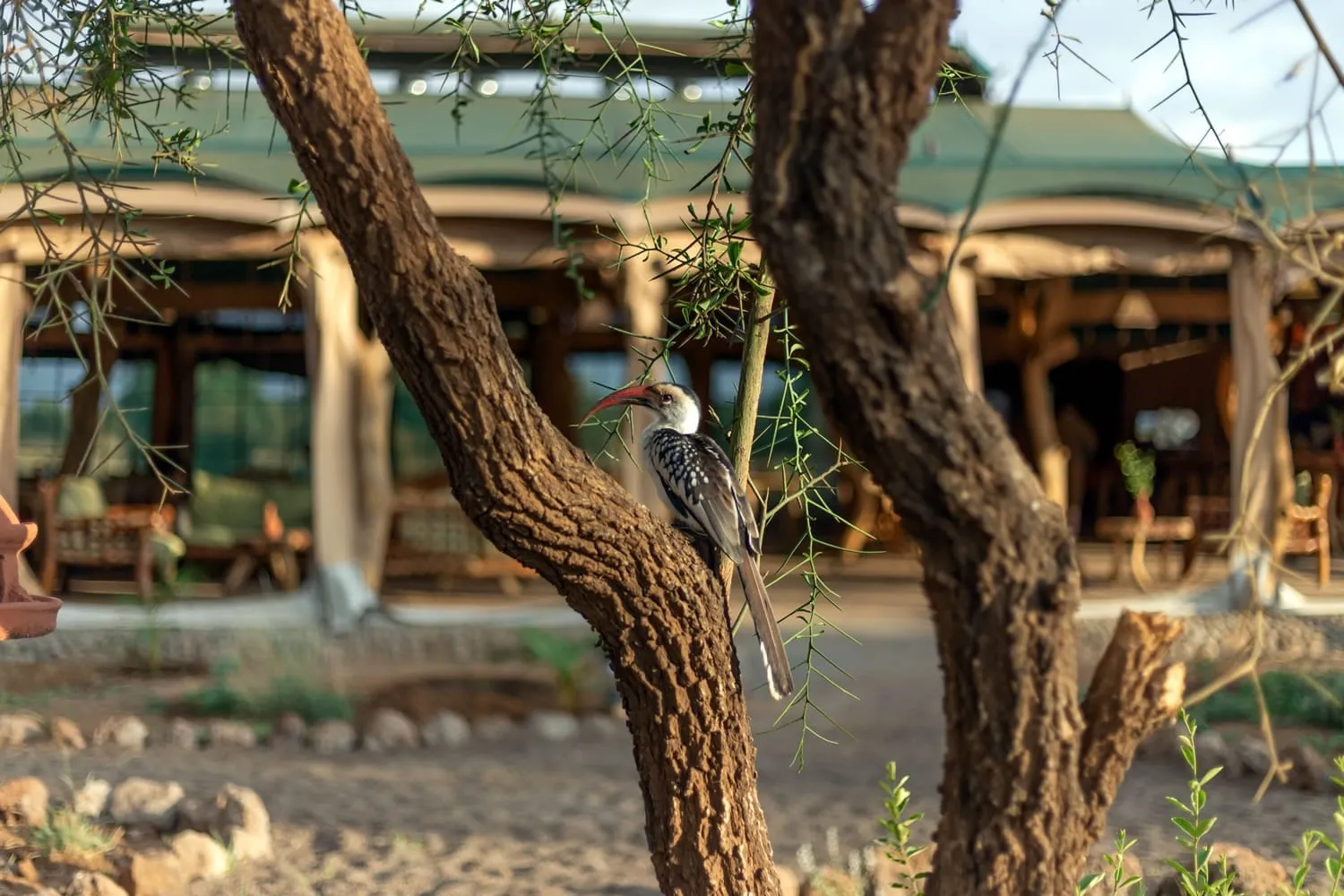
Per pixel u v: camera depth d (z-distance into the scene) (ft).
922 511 8.39
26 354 49.49
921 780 26.30
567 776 26.81
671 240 37.99
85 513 42.80
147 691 33.06
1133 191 39.42
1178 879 16.61
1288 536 44.62
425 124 43.52
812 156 7.85
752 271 12.59
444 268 9.93
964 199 39.04
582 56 14.76
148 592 39.17
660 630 11.20
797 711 32.60
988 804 8.75
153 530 39.70
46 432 52.80
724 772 11.69
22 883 16.92
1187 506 49.98
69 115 14.48
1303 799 23.95
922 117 7.97
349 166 9.65
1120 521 49.29
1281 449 40.01
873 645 39.75
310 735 29.27
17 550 13.48
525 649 37.93
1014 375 68.28
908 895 15.93
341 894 18.35
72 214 31.60
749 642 38.86
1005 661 8.53
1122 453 53.78
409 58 45.39
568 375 59.47
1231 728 29.55
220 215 35.40
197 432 57.00
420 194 9.98
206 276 50.01
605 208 37.50
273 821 22.13
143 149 34.53
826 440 13.24
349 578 38.78
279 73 9.53
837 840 21.71
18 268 35.81
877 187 7.88
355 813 23.13
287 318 56.29
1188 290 53.98
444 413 10.13
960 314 39.19
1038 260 40.19
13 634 13.01
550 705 32.86
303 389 57.98
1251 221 11.27
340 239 9.98
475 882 19.04
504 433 10.20
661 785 11.76
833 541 59.41
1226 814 22.91
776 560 55.31
